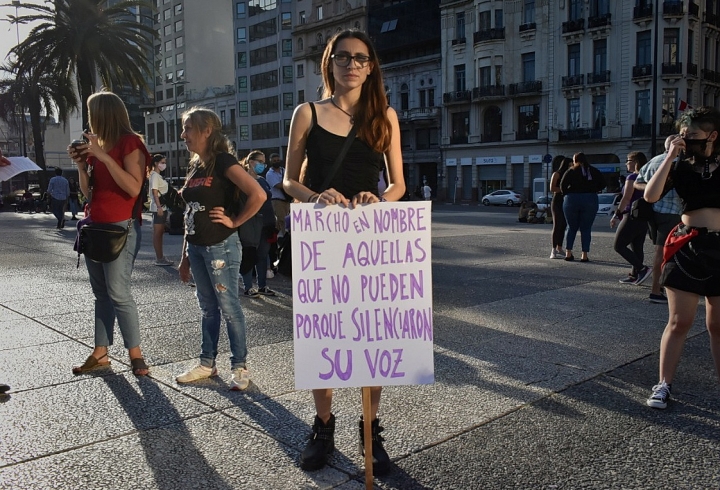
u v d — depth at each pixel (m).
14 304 6.62
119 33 24.14
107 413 3.57
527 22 46.16
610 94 42.28
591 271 8.70
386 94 2.87
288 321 5.87
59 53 23.73
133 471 2.88
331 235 2.69
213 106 76.00
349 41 2.72
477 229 17.20
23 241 13.96
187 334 5.38
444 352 4.78
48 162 74.38
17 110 34.12
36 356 4.69
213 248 3.95
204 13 78.75
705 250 3.44
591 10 42.72
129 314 4.23
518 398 3.80
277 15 66.06
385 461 2.86
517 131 47.50
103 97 4.11
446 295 7.02
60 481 2.77
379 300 2.71
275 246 8.43
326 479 2.82
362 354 2.70
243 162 7.02
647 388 3.97
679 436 3.24
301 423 3.45
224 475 2.85
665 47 40.25
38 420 3.46
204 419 3.50
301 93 64.69
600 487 2.72
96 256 4.05
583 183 9.50
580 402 3.73
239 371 3.99
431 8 51.88
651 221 6.40
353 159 2.80
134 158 4.14
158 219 9.44
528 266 9.25
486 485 2.75
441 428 3.36
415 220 2.72
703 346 4.89
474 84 48.84
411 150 55.53
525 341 5.07
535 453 3.05
